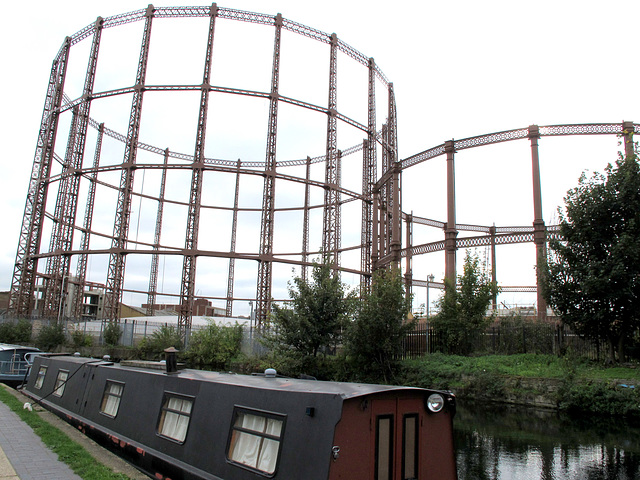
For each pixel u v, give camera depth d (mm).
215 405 8023
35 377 16641
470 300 24688
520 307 31016
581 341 21688
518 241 30562
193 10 41188
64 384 13891
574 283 20234
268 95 39906
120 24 43625
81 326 39469
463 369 20938
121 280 39969
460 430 14469
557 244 21078
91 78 44125
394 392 6242
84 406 12227
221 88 39094
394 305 21875
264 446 6719
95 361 13641
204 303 83375
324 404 6012
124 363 12250
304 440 6039
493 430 14430
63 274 42438
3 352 23250
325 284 22641
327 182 42094
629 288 18297
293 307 22906
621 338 19750
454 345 24812
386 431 6176
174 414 8969
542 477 10172
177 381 9258
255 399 7246
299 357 22156
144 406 9836
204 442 7816
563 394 17109
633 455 11680
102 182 53062
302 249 61438
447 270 30688
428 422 6660
